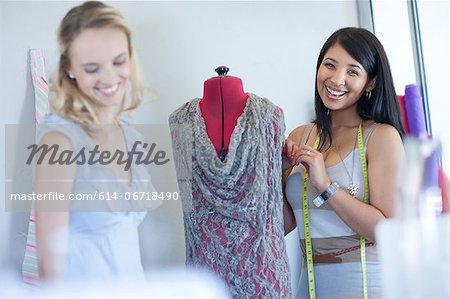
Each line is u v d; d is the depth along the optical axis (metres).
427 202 0.86
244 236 1.51
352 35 1.70
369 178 1.63
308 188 1.72
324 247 1.67
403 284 0.82
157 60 2.10
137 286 1.31
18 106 1.90
